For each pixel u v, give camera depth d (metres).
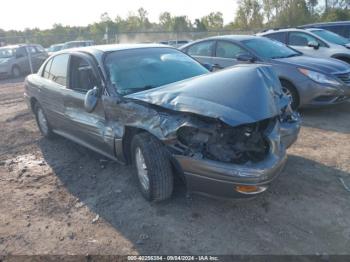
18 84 14.16
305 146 4.96
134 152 3.71
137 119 3.52
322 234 3.01
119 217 3.48
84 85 4.45
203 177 3.08
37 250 3.08
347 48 8.47
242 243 2.96
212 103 3.00
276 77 3.58
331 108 6.96
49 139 6.02
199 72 4.48
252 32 25.47
